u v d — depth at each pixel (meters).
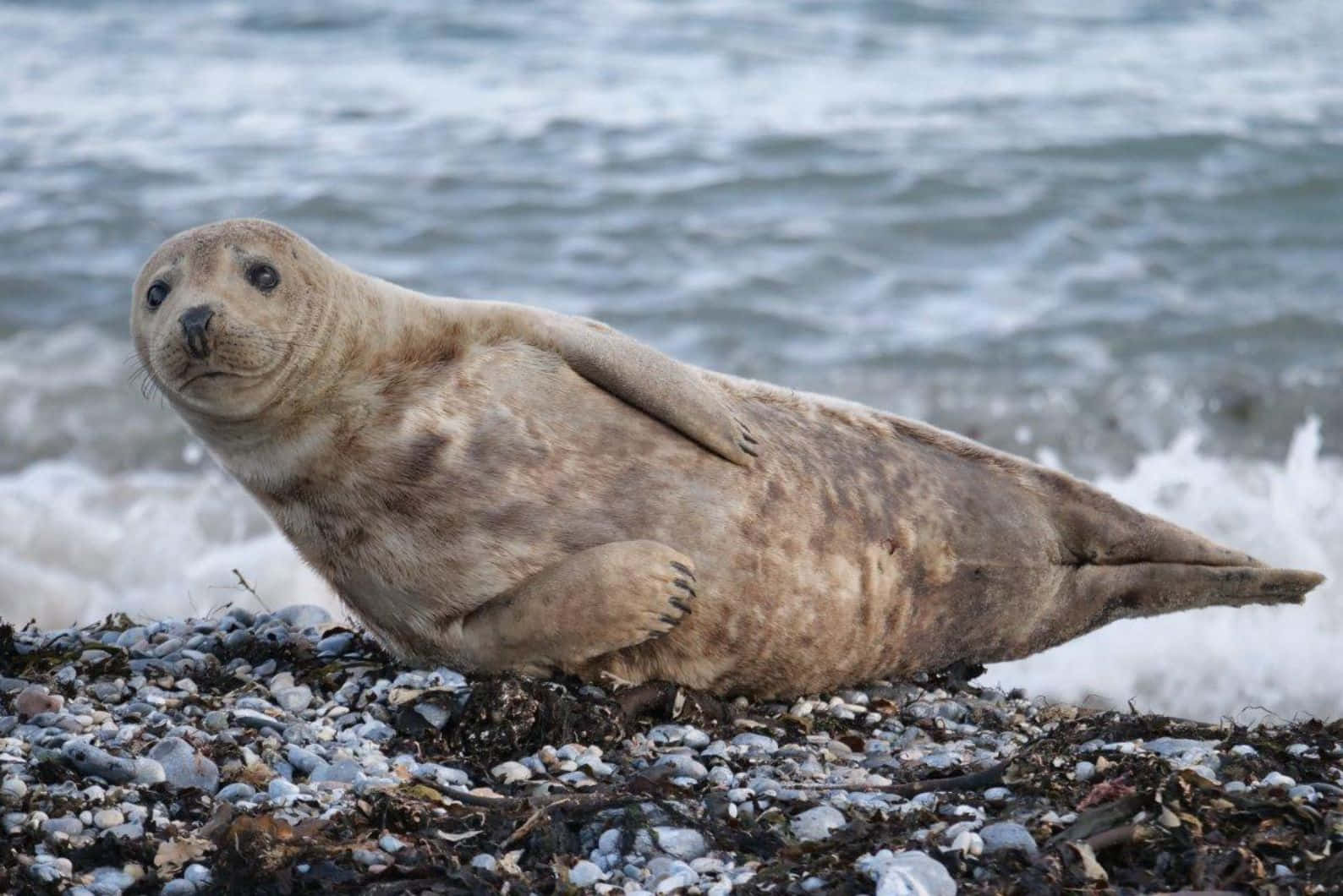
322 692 16.31
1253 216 53.53
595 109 64.25
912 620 17.33
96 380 40.22
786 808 13.18
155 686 16.28
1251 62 75.56
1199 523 31.62
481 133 61.12
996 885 11.52
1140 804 12.30
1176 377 41.41
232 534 32.34
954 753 15.17
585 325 16.30
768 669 16.50
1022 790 13.13
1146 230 52.22
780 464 16.38
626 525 15.56
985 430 38.94
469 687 15.27
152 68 72.12
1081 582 18.64
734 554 15.81
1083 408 39.88
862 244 50.50
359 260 48.56
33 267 47.19
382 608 15.91
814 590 16.31
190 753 13.55
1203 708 22.86
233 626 18.84
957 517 17.45
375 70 71.88
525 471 15.42
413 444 15.26
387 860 11.99
